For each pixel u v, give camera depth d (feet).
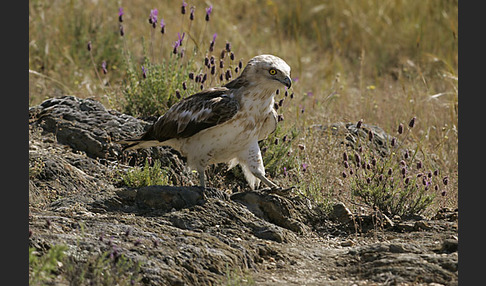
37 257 24.73
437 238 31.14
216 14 78.89
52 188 33.81
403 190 36.73
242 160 34.53
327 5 86.22
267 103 33.42
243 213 32.07
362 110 54.70
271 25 85.66
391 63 75.77
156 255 26.40
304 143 43.27
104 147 38.96
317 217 34.55
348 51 79.25
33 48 61.93
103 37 64.39
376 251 28.99
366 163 36.63
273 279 27.12
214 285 25.81
